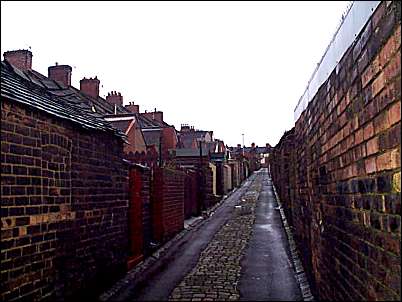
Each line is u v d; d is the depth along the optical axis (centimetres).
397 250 263
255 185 3503
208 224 1584
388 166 279
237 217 1736
